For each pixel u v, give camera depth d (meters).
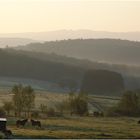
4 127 179.00
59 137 172.00
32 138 165.88
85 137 175.62
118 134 195.00
